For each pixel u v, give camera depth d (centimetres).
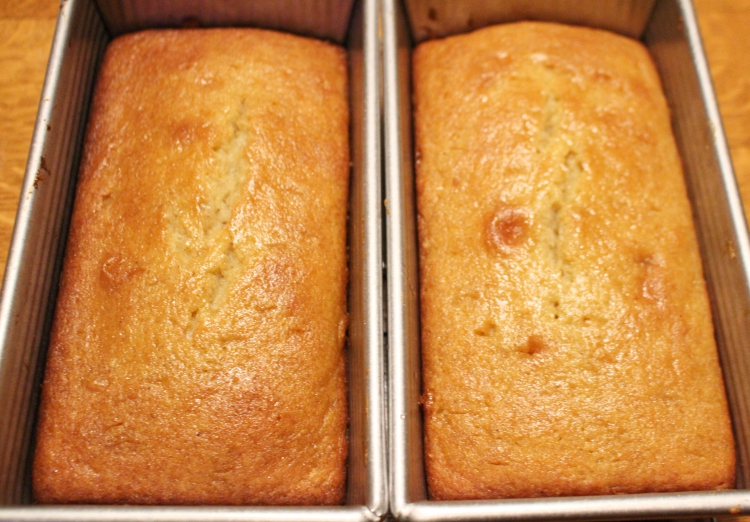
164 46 44
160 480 37
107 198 41
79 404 38
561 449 38
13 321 37
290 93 43
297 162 42
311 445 38
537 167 42
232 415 38
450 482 38
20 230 38
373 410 37
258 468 38
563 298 40
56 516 35
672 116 44
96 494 37
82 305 39
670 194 42
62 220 40
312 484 38
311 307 40
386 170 40
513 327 39
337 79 45
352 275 41
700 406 39
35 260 38
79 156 42
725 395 39
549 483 38
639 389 39
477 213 41
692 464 38
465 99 44
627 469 38
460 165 42
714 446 38
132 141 42
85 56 43
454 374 39
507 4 46
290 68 44
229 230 40
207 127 42
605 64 44
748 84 48
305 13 45
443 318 40
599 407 38
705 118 41
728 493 35
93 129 42
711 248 41
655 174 42
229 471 37
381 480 36
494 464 38
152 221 40
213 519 35
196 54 44
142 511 35
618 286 40
